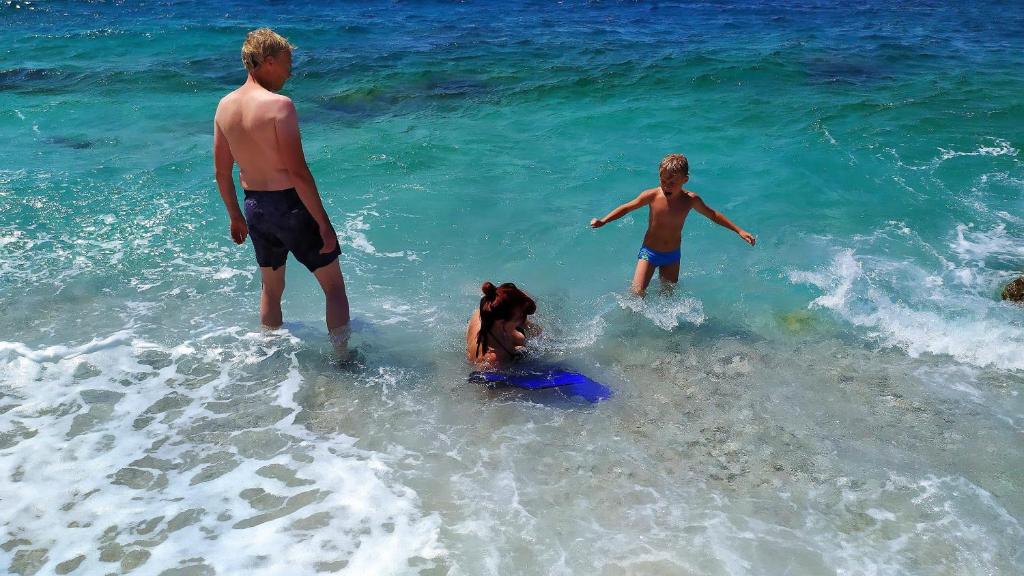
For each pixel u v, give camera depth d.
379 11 26.69
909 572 3.87
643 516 4.26
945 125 11.92
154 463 4.64
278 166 5.51
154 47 19.67
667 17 25.33
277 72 5.54
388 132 12.16
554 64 17.03
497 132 12.12
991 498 4.42
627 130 12.11
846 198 9.28
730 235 8.38
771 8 27.50
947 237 8.23
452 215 8.80
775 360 5.96
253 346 6.03
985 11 26.78
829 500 4.41
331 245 5.75
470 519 4.22
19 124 12.60
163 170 10.16
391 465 4.68
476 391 5.48
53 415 5.07
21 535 4.03
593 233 8.37
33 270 7.20
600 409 5.30
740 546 4.04
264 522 4.18
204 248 7.83
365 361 5.86
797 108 13.05
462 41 20.42
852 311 6.70
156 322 6.34
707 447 4.89
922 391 5.51
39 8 25.09
